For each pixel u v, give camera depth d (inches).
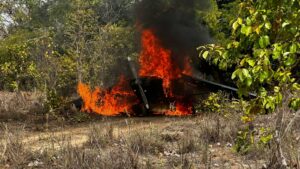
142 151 298.8
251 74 159.2
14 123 463.2
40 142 345.7
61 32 957.2
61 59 665.6
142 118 502.9
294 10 156.3
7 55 684.1
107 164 244.1
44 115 516.1
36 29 1038.4
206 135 333.4
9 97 634.8
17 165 267.4
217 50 169.8
